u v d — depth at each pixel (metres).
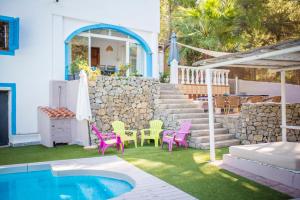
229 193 5.98
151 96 13.12
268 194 5.93
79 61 13.07
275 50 6.50
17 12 12.05
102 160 8.77
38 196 6.56
